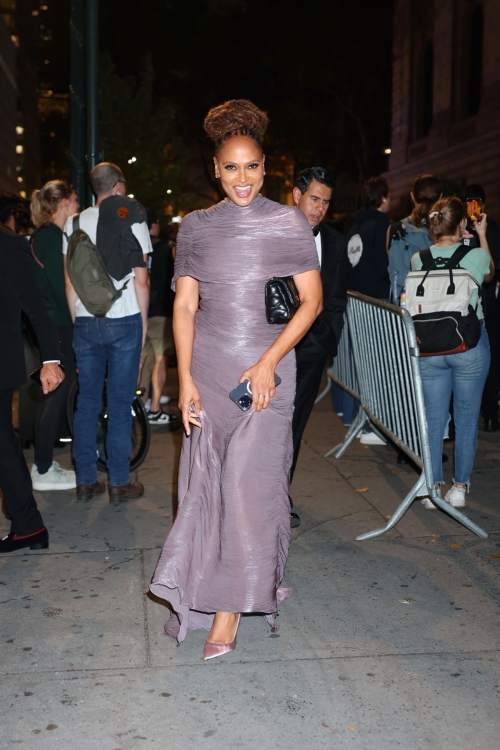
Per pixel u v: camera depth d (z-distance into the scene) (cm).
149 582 408
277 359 312
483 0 2536
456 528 485
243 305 321
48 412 563
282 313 314
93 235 516
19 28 7394
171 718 288
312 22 3612
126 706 296
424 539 467
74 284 511
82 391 538
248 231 317
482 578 412
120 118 2112
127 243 512
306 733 279
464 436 508
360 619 366
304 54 3594
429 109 3142
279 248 317
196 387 328
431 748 271
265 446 320
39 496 557
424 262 493
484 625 360
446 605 380
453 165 2758
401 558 439
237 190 314
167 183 2138
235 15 4138
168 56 4088
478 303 496
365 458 647
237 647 340
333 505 530
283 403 325
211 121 316
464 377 495
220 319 323
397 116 3353
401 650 337
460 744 274
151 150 2125
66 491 569
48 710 293
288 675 317
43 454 569
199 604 322
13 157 6550
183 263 328
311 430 745
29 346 655
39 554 446
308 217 444
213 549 326
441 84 2884
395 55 3366
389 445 684
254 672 319
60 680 313
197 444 329
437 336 475
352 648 338
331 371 773
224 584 320
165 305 766
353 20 3584
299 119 3825
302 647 340
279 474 324
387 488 567
